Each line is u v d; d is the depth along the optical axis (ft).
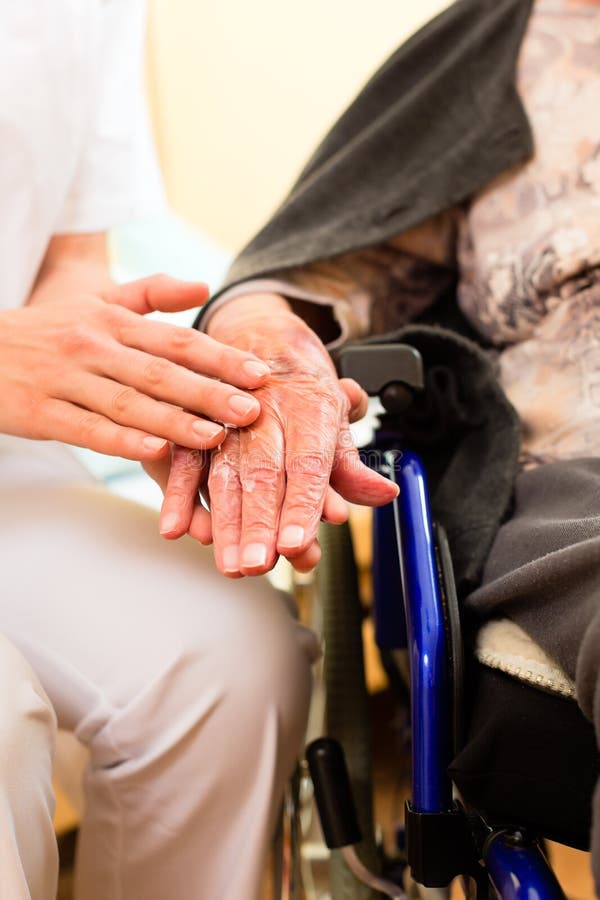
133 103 2.77
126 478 4.02
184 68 5.79
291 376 1.75
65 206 2.67
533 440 2.20
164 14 5.74
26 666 1.74
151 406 1.66
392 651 2.38
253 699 1.96
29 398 1.80
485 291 2.37
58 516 2.15
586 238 2.19
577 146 2.28
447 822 1.52
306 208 2.48
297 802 2.21
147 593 2.01
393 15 4.66
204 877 2.01
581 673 1.30
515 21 2.49
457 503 2.04
